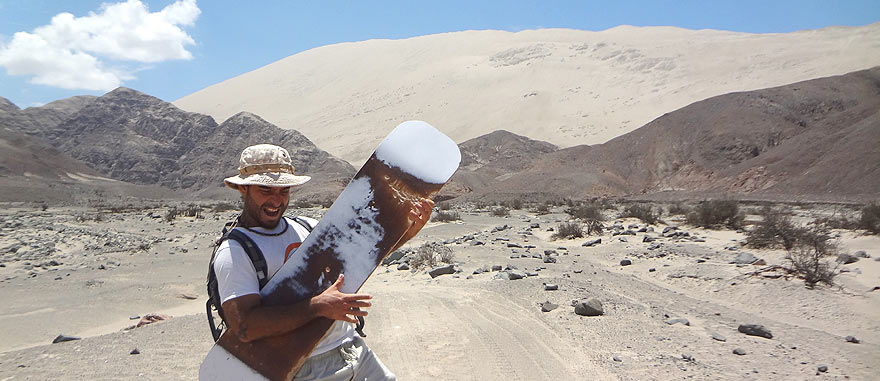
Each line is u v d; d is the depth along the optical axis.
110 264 16.97
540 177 77.31
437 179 2.35
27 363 6.02
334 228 2.35
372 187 2.37
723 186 58.22
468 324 7.18
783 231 14.13
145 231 28.62
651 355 5.89
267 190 2.50
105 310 10.98
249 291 2.32
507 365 5.68
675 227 22.05
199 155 107.25
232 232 2.47
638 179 70.62
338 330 2.66
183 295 12.53
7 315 10.53
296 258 2.33
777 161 56.69
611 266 13.39
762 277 10.35
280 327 2.23
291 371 2.27
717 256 13.50
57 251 20.47
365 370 2.79
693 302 8.64
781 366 5.56
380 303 8.46
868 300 8.74
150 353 6.25
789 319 8.15
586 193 68.50
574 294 8.62
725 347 6.18
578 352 6.05
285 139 103.19
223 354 2.31
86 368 5.80
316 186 82.75
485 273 11.55
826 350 6.09
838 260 12.00
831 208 33.97
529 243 18.00
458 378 5.35
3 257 18.69
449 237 20.81
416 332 6.82
